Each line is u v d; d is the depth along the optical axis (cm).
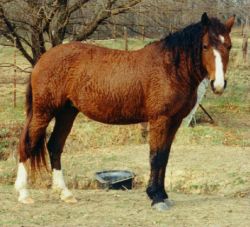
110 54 762
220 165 1194
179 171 1141
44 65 771
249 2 1555
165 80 728
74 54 765
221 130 1582
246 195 982
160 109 733
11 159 1276
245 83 2342
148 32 1565
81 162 1237
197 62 717
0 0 1400
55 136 818
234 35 2953
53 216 741
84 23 1541
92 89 754
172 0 1498
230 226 714
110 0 1451
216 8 1537
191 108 756
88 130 1507
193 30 720
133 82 741
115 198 868
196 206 821
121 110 754
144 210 781
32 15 1420
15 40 1507
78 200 841
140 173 1145
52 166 830
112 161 1248
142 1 1466
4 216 734
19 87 2188
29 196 812
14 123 1571
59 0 1447
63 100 774
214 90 680
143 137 1498
